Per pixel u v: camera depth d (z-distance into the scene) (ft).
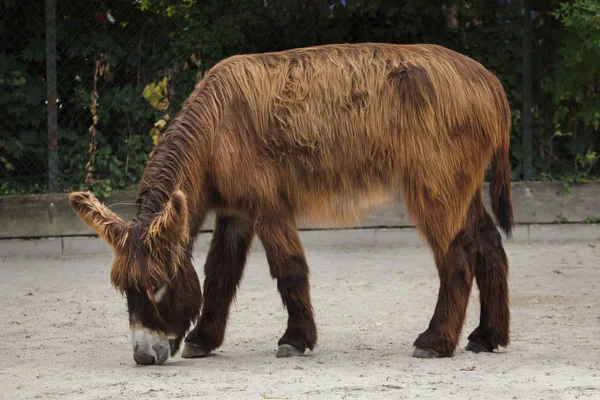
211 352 44.32
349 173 42.65
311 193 42.78
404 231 82.38
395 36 83.30
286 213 42.50
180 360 42.63
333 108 42.32
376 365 40.01
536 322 50.21
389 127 42.24
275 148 42.14
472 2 82.84
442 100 42.19
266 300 59.16
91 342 47.19
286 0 82.23
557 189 83.30
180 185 40.37
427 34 84.17
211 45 81.51
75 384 36.99
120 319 53.57
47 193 80.43
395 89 42.34
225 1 81.71
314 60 43.06
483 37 83.97
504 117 44.06
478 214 43.52
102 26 81.51
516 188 83.15
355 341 46.34
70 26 80.94
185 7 81.46
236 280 44.68
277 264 42.06
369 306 56.54
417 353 41.68
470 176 42.78
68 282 66.39
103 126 82.84
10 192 81.05
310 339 42.50
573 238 83.61
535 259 73.05
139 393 34.94
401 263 72.79
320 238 82.23
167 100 81.87
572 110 84.74
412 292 61.05
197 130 41.34
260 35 82.94
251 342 47.03
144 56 82.38
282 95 42.34
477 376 37.22
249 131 41.98
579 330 47.85
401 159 42.34
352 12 83.30
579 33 78.43
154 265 37.52
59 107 82.12
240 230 44.68
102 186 81.25
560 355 41.68
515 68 84.23
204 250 80.38
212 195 42.39
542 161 85.25
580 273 66.59
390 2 81.97
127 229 38.14
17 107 80.74
